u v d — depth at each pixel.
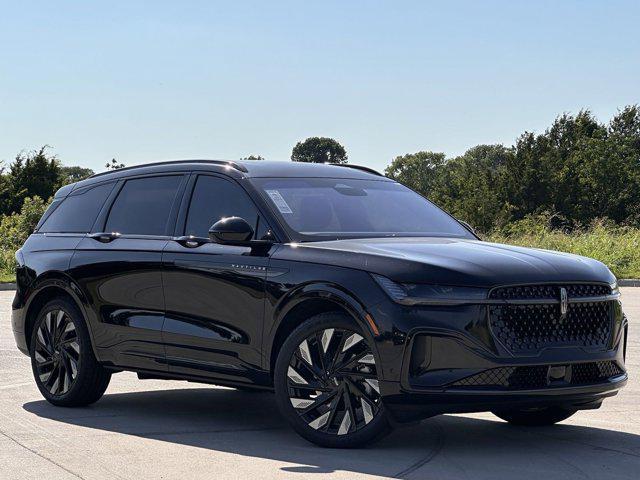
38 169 54.00
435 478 5.32
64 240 8.06
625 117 69.12
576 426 7.01
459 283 5.75
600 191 60.75
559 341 5.91
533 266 5.97
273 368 6.41
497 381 5.72
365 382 5.96
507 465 5.67
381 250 6.14
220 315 6.68
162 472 5.46
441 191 83.62
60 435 6.60
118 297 7.41
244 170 7.14
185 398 8.38
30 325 8.26
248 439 6.46
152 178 7.68
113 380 9.48
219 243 6.74
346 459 5.79
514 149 64.94
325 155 157.62
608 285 6.20
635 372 9.74
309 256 6.27
